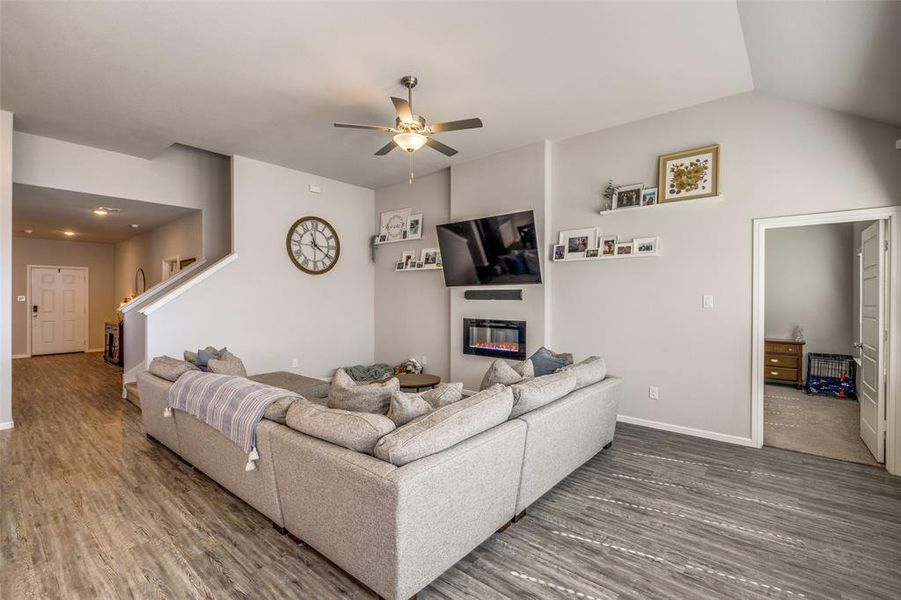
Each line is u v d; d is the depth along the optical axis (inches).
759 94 142.3
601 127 172.9
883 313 129.7
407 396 84.7
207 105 151.8
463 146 193.0
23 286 349.4
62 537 91.5
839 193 130.5
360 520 72.0
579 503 107.2
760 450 142.1
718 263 150.3
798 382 231.1
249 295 212.4
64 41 113.3
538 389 104.0
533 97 147.2
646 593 75.3
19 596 74.0
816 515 101.4
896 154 123.0
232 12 102.0
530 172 190.7
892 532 94.3
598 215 176.4
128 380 216.7
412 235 242.5
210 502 107.1
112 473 123.4
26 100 147.5
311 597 74.3
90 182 193.9
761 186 142.6
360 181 249.9
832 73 110.9
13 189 186.1
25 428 162.9
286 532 92.0
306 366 235.5
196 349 195.9
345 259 253.0
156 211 237.0
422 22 106.3
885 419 130.3
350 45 116.0
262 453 92.3
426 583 73.2
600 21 106.1
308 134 179.0
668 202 157.2
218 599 73.5
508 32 110.5
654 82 137.6
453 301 220.1
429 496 71.4
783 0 91.2
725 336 149.4
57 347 365.1
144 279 317.4
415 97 146.5
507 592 75.6
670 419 160.9
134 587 76.3
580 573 80.7
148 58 121.7
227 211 240.4
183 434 124.2
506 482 91.0
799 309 242.2
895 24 84.0
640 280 166.9
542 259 187.9
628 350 170.1
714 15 103.7
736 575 80.2
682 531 94.8
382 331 264.1
